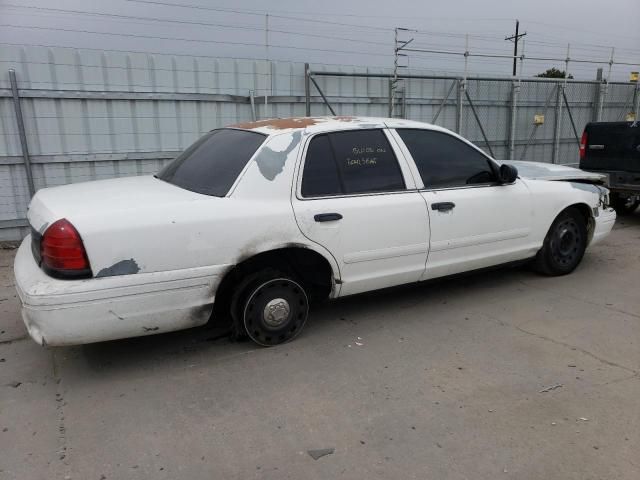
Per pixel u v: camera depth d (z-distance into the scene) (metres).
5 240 6.98
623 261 6.06
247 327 3.75
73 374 3.49
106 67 7.09
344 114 9.02
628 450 2.63
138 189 3.75
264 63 8.13
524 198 4.82
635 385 3.27
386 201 4.00
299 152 3.74
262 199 3.56
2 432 2.83
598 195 5.46
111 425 2.90
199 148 4.31
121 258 3.13
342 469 2.52
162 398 3.18
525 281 5.31
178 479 2.46
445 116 10.24
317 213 3.71
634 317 4.38
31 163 6.89
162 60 7.40
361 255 3.95
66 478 2.46
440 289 5.09
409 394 3.19
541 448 2.65
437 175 4.34
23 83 6.70
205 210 3.36
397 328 4.18
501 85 10.95
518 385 3.28
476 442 2.71
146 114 7.41
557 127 11.96
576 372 3.44
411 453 2.63
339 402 3.11
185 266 3.31
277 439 2.76
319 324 4.26
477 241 4.55
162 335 4.08
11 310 4.59
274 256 3.74
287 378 3.40
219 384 3.34
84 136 7.11
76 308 3.05
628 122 7.69
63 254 3.02
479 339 3.97
